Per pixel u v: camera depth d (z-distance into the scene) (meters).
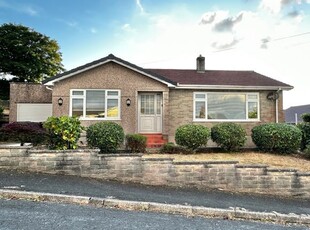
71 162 7.41
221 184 7.96
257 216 5.71
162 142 13.41
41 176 6.95
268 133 11.73
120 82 13.65
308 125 12.90
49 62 36.81
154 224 4.60
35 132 10.10
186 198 6.53
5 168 7.15
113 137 10.84
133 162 7.70
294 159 10.87
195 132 11.38
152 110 14.55
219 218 5.47
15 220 4.21
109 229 4.14
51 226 4.06
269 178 8.12
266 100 15.37
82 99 13.44
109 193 6.16
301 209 6.69
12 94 21.41
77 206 5.25
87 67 13.27
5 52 33.16
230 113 15.12
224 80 15.79
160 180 7.77
